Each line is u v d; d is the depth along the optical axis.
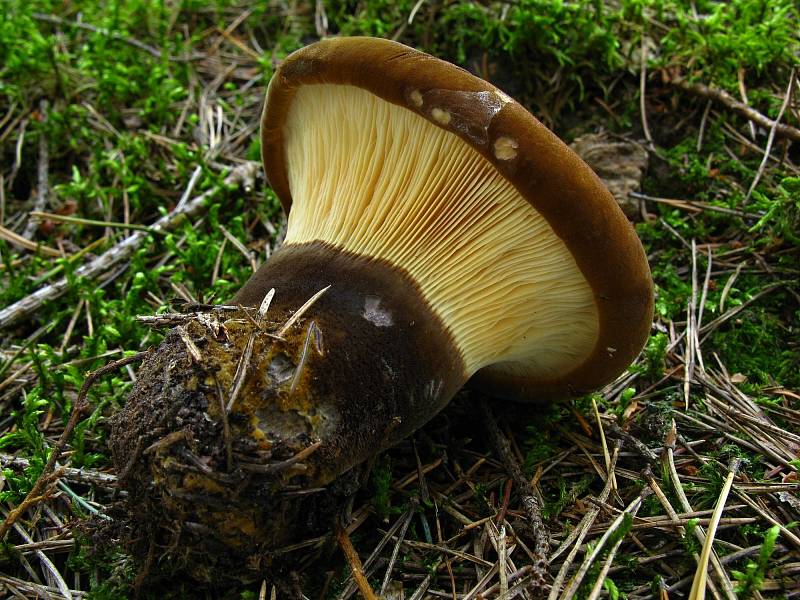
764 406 0.23
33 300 0.26
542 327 0.20
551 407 0.23
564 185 0.17
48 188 0.31
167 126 0.34
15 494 0.20
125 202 0.31
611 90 0.32
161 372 0.18
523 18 0.32
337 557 0.19
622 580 0.19
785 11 0.32
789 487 0.20
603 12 0.33
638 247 0.18
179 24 0.40
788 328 0.26
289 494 0.17
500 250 0.19
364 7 0.37
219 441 0.17
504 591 0.18
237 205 0.30
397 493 0.21
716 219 0.29
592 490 0.21
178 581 0.18
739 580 0.18
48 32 0.40
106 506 0.19
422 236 0.19
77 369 0.24
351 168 0.19
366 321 0.18
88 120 0.34
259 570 0.18
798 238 0.27
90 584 0.19
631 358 0.20
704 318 0.26
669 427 0.22
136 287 0.26
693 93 0.31
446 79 0.17
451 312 0.19
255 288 0.19
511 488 0.21
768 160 0.30
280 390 0.17
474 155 0.17
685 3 0.35
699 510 0.20
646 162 0.30
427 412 0.19
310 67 0.19
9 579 0.18
